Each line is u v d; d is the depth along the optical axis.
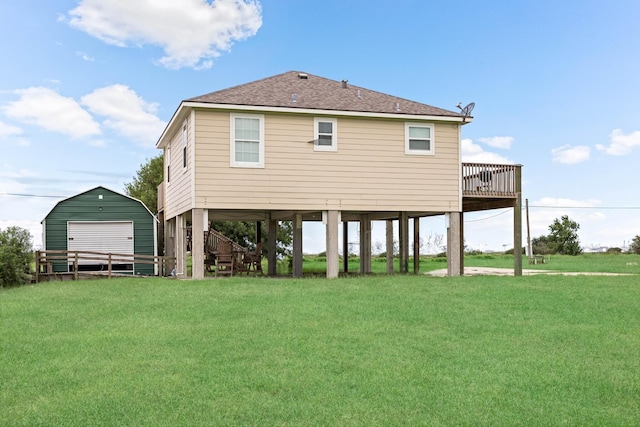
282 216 23.08
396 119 19.97
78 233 23.39
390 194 19.95
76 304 13.16
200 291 14.90
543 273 22.50
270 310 11.99
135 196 42.50
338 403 6.38
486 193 20.89
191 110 18.19
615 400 6.60
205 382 7.10
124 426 5.72
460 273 22.09
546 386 7.04
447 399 6.54
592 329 10.19
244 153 18.58
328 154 19.38
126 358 8.23
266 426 5.71
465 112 20.69
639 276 19.92
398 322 10.75
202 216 18.22
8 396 6.64
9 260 18.44
